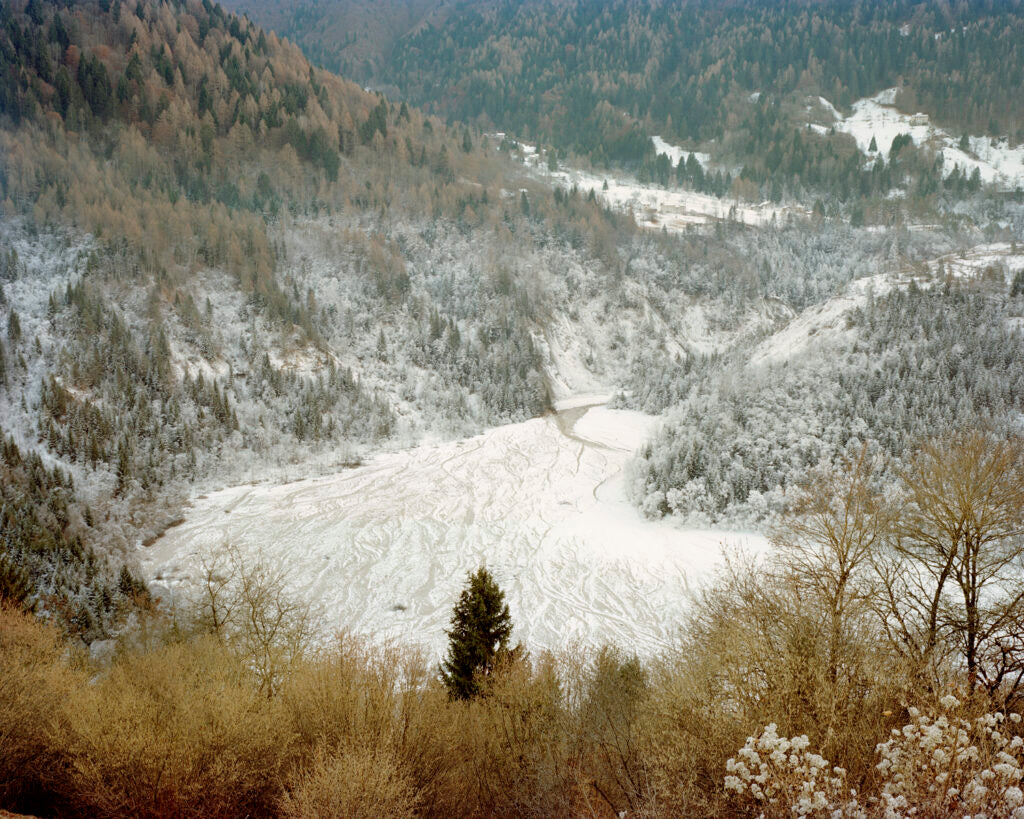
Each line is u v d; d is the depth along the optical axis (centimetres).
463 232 18800
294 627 4359
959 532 2144
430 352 13638
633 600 6169
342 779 1847
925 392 7862
